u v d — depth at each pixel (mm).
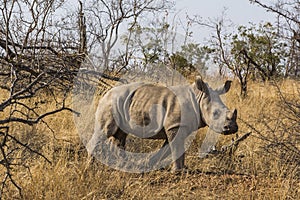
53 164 15336
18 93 13375
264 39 33188
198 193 14906
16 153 15773
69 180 14688
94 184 14414
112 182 14828
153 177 15914
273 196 14141
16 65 16312
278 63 33031
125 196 14172
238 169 16953
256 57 32844
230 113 15688
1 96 20531
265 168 16625
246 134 17953
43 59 17844
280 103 19281
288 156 16344
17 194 13516
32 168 14758
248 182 15648
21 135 17797
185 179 15625
